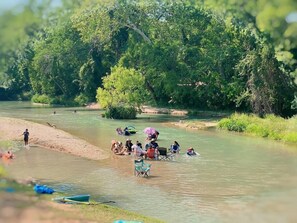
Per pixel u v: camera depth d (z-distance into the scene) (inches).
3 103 3361.2
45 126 1701.5
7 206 278.1
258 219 613.0
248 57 1819.6
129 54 2536.9
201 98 2353.6
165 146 1318.9
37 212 286.8
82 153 1179.3
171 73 2381.9
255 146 1320.1
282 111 1868.8
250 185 829.8
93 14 2352.4
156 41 2439.7
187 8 2412.6
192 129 1713.8
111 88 2134.6
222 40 2237.9
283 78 1723.7
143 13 2511.1
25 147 1266.0
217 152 1218.6
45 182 828.6
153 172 963.3
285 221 595.5
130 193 778.2
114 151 1202.6
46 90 3383.4
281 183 838.5
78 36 3024.1
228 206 690.8
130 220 574.2
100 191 788.0
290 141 1402.6
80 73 2987.2
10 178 334.0
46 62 3105.3
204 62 2231.8
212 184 846.5
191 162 1078.4
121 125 1835.6
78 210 554.9
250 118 1705.2
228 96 2101.4
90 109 2682.1
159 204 711.1
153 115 2257.6
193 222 616.7
